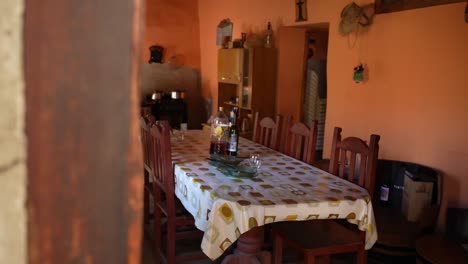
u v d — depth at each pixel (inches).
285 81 198.7
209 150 122.6
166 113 248.1
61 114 13.1
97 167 14.0
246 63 198.4
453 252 99.6
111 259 14.7
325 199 83.9
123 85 14.1
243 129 197.2
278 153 125.8
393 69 135.8
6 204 12.2
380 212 126.0
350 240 91.4
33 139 12.5
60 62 13.0
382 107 140.3
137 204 15.0
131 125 14.4
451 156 119.9
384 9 137.5
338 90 159.5
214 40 250.5
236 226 78.7
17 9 11.7
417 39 127.6
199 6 268.4
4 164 12.0
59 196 13.4
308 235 94.0
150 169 121.8
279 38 193.6
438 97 122.6
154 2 256.7
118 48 13.9
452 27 118.0
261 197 83.3
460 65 116.6
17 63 11.8
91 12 13.4
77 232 13.9
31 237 12.6
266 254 95.5
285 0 187.3
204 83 268.7
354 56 150.9
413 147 130.3
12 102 11.8
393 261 113.4
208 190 85.8
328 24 173.0
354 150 100.0
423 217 114.1
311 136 118.4
